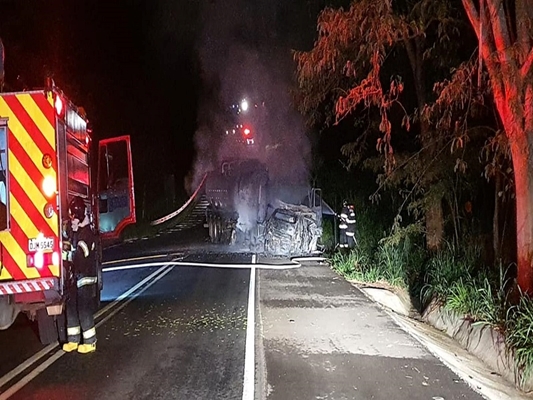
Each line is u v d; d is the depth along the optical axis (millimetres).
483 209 15578
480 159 11961
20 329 10227
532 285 9641
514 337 8664
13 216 7629
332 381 7254
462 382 7234
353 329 9789
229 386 7125
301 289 13742
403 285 15359
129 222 12508
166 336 9562
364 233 19594
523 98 9328
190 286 14445
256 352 8555
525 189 9617
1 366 8008
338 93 13930
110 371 7746
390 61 16422
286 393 6848
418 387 7051
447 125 12289
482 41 9656
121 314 11250
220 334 9625
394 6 13289
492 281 11258
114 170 12570
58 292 7680
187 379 7395
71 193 9109
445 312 11828
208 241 25422
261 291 13500
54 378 7480
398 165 14367
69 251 8164
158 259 20156
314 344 8891
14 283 7547
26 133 7707
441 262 13492
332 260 18656
